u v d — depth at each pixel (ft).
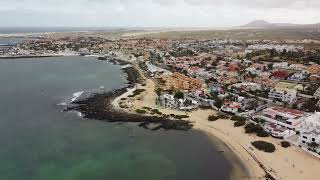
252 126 390.42
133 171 301.63
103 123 433.48
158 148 353.31
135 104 510.17
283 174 287.69
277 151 332.60
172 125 419.33
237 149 341.82
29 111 489.26
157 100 521.65
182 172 299.17
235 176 288.51
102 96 563.48
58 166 310.65
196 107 488.02
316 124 370.94
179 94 528.22
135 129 410.72
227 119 432.66
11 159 323.98
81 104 520.42
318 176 283.59
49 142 368.68
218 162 317.01
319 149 326.24
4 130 406.41
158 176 291.99
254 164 307.99
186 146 357.20
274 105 495.00
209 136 383.24
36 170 301.84
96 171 301.43
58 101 545.85
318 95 529.86
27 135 389.80
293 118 406.21
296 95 529.04
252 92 568.00
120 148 353.51
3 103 535.60
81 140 374.84
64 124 430.20
